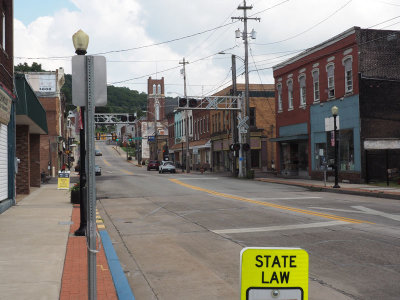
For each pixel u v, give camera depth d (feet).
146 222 42.50
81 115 33.78
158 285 21.48
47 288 19.48
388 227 35.88
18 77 59.62
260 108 151.43
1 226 37.65
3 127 52.08
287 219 41.70
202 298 19.34
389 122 87.25
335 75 93.81
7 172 54.70
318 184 85.97
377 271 22.91
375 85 86.69
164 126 296.71
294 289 7.22
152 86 358.84
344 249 28.07
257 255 7.13
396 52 88.48
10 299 17.85
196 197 66.74
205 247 30.07
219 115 167.43
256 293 7.13
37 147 94.94
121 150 472.03
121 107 426.51
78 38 28.81
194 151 181.78
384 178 86.07
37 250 27.68
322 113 98.73
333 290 19.90
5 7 55.57
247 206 53.31
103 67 14.88
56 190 84.38
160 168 170.09
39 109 76.59
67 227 37.22
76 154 354.33
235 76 123.54
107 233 35.88
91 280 14.01
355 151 87.04
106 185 95.86
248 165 117.70
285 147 119.65
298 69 109.60
